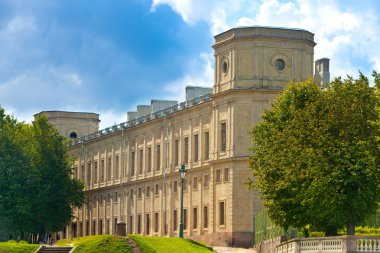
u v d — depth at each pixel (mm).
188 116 127125
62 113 186250
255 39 110312
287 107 81312
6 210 133625
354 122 69938
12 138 137500
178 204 129750
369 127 69750
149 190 141500
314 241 62375
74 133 186750
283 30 110938
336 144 69125
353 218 68875
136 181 146500
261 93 109562
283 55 110750
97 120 189500
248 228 108688
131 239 79750
